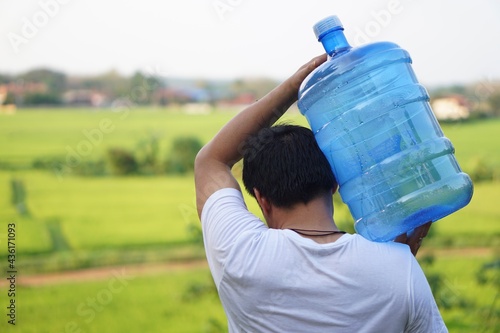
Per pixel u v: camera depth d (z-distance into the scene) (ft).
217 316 21.21
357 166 4.82
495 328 18.39
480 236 24.89
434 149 4.74
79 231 25.79
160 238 25.61
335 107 4.95
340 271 4.60
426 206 4.69
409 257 4.74
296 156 4.87
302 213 4.87
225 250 4.78
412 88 4.93
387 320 4.59
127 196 27.99
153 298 21.99
